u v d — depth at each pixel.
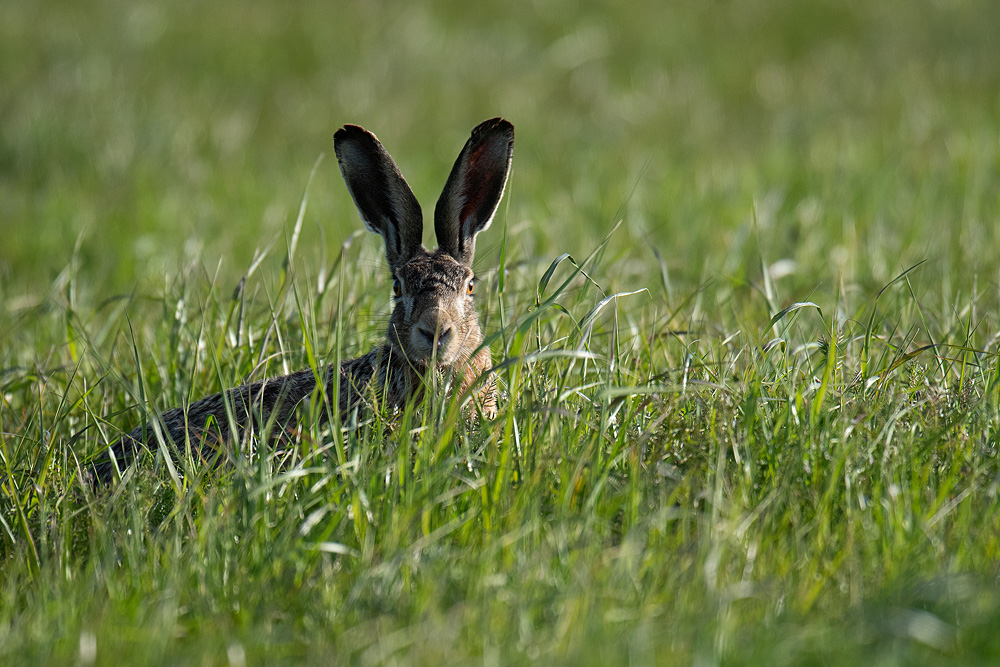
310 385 10.26
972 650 6.18
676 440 8.81
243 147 24.81
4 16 31.75
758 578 7.07
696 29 33.31
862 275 14.68
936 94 26.77
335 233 18.50
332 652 6.41
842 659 6.07
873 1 34.62
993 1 34.06
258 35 31.66
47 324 13.89
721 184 20.22
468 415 9.47
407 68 30.17
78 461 9.59
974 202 17.28
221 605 7.11
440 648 6.19
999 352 9.58
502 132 10.53
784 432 8.59
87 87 26.89
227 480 8.66
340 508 7.99
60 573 7.68
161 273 16.42
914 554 7.08
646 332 11.88
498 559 7.43
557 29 33.53
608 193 19.97
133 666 6.36
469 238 10.94
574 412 9.07
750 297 13.86
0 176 22.66
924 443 8.34
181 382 11.38
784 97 27.77
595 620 6.38
